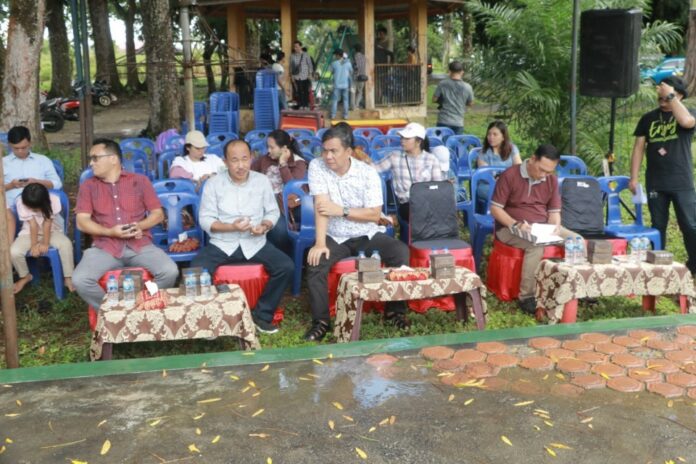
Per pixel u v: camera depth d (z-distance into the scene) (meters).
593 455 2.96
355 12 19.58
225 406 3.38
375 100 16.97
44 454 2.98
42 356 4.87
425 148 6.78
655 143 6.33
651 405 3.39
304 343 5.08
